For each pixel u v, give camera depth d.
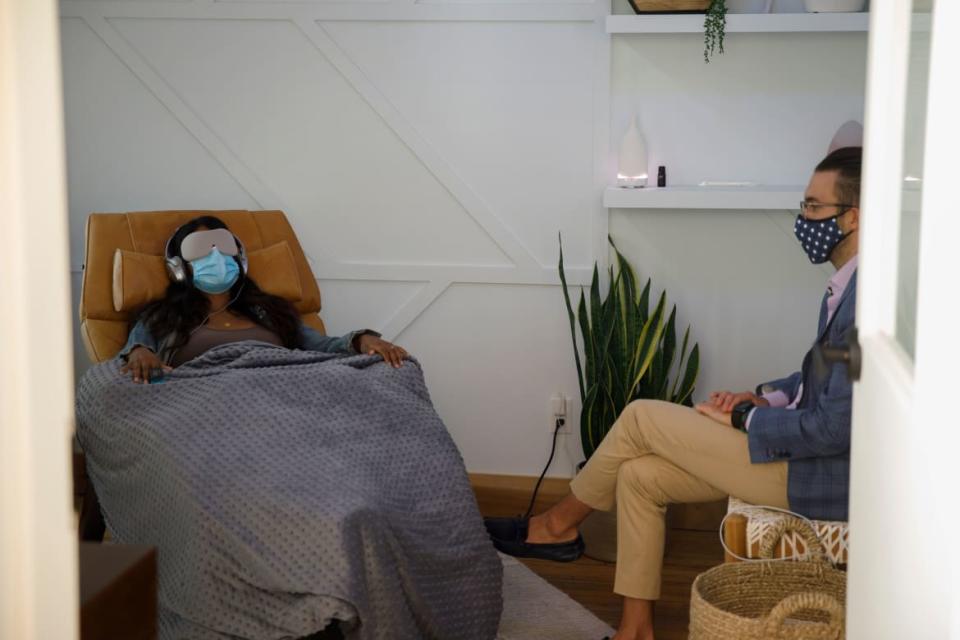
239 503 2.27
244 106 3.65
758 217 3.48
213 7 3.60
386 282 3.70
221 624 2.23
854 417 1.53
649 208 3.51
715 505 3.41
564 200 3.58
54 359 0.71
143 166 3.70
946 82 0.97
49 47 0.69
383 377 2.84
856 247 2.46
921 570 1.01
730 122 3.48
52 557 0.71
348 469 2.37
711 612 1.97
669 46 3.46
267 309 3.21
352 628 2.17
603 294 3.58
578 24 3.48
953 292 0.91
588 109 3.52
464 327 3.69
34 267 0.68
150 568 1.13
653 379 3.38
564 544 2.89
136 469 2.48
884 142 1.44
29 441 0.69
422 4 3.53
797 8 3.42
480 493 3.65
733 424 2.42
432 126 3.60
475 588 2.44
